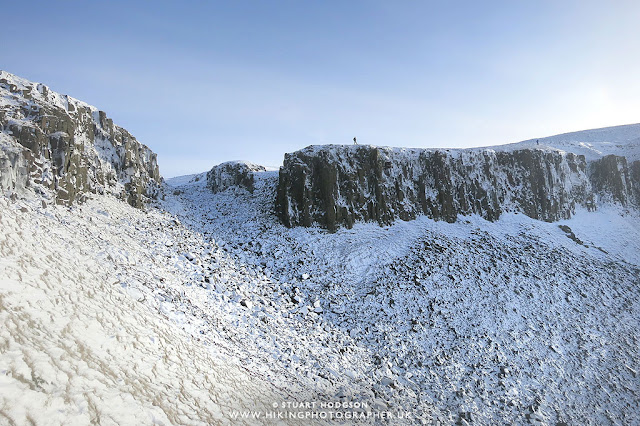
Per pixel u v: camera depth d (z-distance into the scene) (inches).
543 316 1123.3
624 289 1352.1
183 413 401.4
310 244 1343.5
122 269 663.1
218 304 802.2
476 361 911.7
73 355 352.5
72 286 456.4
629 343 1071.0
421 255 1312.7
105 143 1290.6
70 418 293.4
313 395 631.8
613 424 795.4
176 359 487.2
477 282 1224.8
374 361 848.3
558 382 890.7
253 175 2003.0
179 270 875.4
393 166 1653.5
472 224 1632.6
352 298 1088.8
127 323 479.8
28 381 289.6
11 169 692.7
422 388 800.3
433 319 1037.8
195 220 1487.5
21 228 491.8
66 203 856.9
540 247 1524.4
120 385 368.8
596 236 1791.3
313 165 1546.5
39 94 1044.5
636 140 2844.5
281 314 909.2
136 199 1278.3
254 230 1424.7
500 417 759.7
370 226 1493.6
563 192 1955.0
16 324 329.4
